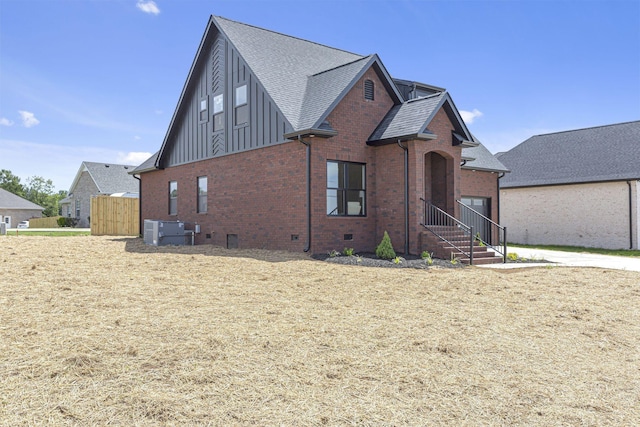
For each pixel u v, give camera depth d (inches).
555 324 234.5
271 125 550.6
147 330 202.8
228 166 634.2
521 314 254.2
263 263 423.2
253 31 671.8
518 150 1056.2
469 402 138.2
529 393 146.2
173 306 251.3
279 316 235.5
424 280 353.4
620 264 512.7
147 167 824.9
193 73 708.7
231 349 180.2
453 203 548.4
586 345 200.2
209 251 535.2
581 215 867.4
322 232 505.7
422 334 209.2
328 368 163.0
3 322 209.6
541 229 925.2
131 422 119.6
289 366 163.8
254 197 584.4
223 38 646.5
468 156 695.1
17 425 116.0
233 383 147.1
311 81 606.9
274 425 120.1
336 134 499.8
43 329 200.2
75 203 1768.0
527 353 187.0
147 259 446.9
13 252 469.7
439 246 482.6
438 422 124.7
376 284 334.0
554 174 917.8
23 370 152.6
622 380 159.5
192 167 720.3
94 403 129.9
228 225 633.0
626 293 318.0
